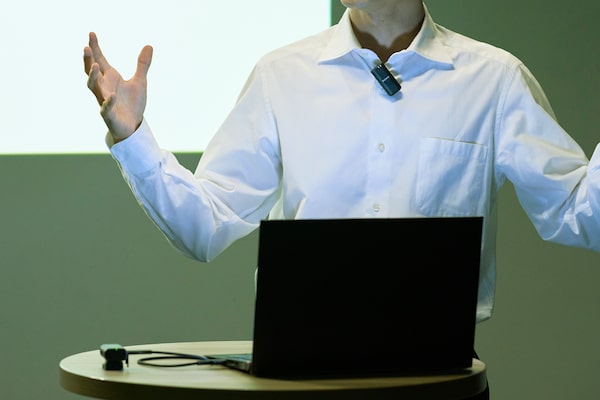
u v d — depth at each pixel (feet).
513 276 22.86
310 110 12.36
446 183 12.08
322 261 8.64
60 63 22.48
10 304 22.81
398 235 8.84
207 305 22.94
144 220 22.94
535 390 22.82
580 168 11.91
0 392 22.76
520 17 22.94
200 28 22.26
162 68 22.22
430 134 12.11
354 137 12.17
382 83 12.12
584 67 22.88
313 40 12.89
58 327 22.80
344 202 12.11
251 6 22.22
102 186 22.89
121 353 9.09
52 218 22.88
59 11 22.26
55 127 22.71
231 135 12.62
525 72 12.68
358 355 8.87
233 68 22.30
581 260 22.75
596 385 22.72
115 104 10.51
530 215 12.50
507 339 22.85
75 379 8.78
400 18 12.32
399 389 8.35
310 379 8.64
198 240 11.78
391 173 12.07
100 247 22.91
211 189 12.17
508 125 12.28
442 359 9.20
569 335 22.79
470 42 12.76
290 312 8.63
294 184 12.22
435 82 12.30
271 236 8.47
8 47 22.34
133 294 22.88
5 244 22.86
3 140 22.65
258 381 8.43
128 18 22.13
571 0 22.90
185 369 9.14
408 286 8.95
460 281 9.14
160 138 22.24
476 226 9.12
